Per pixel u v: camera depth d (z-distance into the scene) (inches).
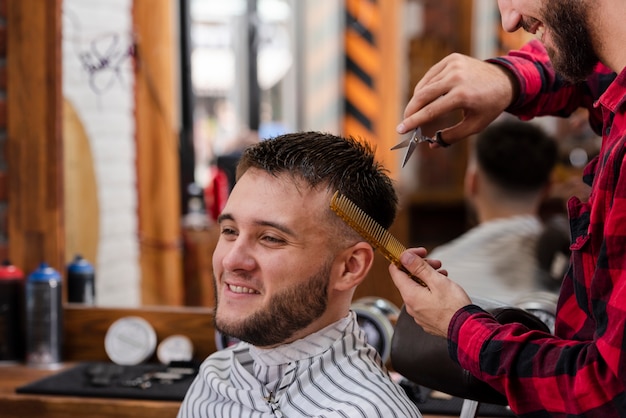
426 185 208.5
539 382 43.6
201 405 56.2
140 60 108.7
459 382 50.7
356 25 152.4
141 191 107.9
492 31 192.9
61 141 103.0
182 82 113.7
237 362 55.1
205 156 113.5
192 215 109.0
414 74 197.8
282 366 53.2
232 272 51.4
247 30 139.4
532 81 58.2
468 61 56.7
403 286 49.8
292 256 50.6
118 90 107.3
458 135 56.7
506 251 96.0
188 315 99.3
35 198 103.0
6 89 102.9
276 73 145.2
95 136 106.3
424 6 197.6
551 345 44.2
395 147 56.2
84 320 101.3
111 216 106.3
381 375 53.6
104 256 106.3
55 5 101.3
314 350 52.9
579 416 41.9
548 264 95.4
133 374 90.1
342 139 54.3
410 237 203.5
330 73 152.0
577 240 46.5
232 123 132.4
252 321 51.3
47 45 101.8
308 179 51.1
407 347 53.4
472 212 109.4
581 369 41.9
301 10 150.1
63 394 84.2
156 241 107.5
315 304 51.7
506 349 45.0
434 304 48.4
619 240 41.8
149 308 100.3
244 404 53.7
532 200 98.0
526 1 47.4
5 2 102.1
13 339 99.6
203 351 99.0
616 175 43.4
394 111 154.5
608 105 45.8
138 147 108.7
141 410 81.6
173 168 109.5
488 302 52.6
